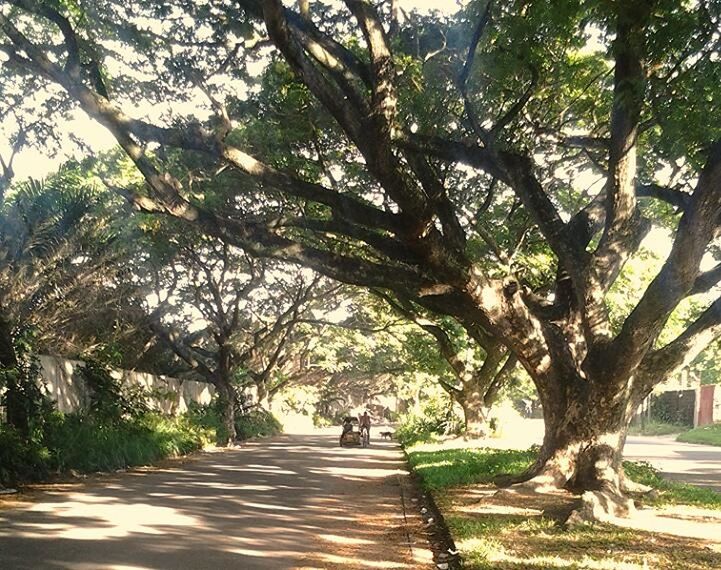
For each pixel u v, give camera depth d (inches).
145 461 771.4
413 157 482.0
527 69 493.7
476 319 506.9
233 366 1284.4
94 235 687.7
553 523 371.6
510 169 479.2
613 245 465.7
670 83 406.3
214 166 669.9
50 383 705.6
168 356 1269.7
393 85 399.2
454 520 386.3
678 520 388.5
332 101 401.7
